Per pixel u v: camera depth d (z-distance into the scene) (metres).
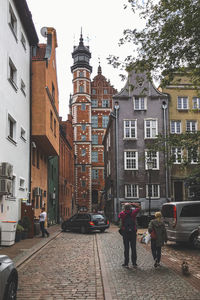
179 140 13.97
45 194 29.55
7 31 16.86
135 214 10.10
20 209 19.16
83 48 74.75
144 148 36.19
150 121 36.66
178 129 36.62
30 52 22.89
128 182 35.56
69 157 53.25
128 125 36.62
